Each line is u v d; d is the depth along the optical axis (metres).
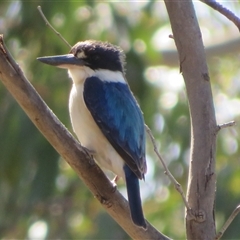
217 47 16.89
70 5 13.09
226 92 16.67
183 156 14.46
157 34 15.01
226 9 6.73
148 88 13.62
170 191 14.48
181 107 14.85
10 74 6.66
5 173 13.08
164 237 7.39
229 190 13.04
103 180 7.30
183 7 7.00
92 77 8.59
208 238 6.84
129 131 8.15
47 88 13.55
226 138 15.09
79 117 8.29
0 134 13.01
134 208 7.33
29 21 13.33
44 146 12.90
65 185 14.92
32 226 14.51
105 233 13.91
